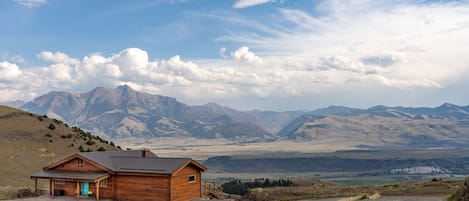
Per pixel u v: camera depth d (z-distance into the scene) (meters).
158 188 44.34
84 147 94.38
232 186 92.38
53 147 89.19
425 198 40.38
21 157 75.81
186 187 46.75
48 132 98.62
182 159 46.72
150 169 44.94
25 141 88.31
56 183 48.75
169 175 43.50
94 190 47.06
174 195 44.41
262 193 51.56
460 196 30.92
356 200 41.53
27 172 68.62
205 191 54.03
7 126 96.75
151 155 54.03
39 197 47.59
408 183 55.44
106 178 46.34
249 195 51.88
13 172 65.75
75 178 45.53
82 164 47.88
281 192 52.31
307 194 50.66
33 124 103.19
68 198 46.78
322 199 44.88
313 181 107.50
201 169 49.56
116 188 46.16
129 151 54.59
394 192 47.34
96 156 48.81
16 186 58.06
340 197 46.44
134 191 45.38
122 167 46.75
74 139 99.12
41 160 78.31
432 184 51.12
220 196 53.78
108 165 47.03
